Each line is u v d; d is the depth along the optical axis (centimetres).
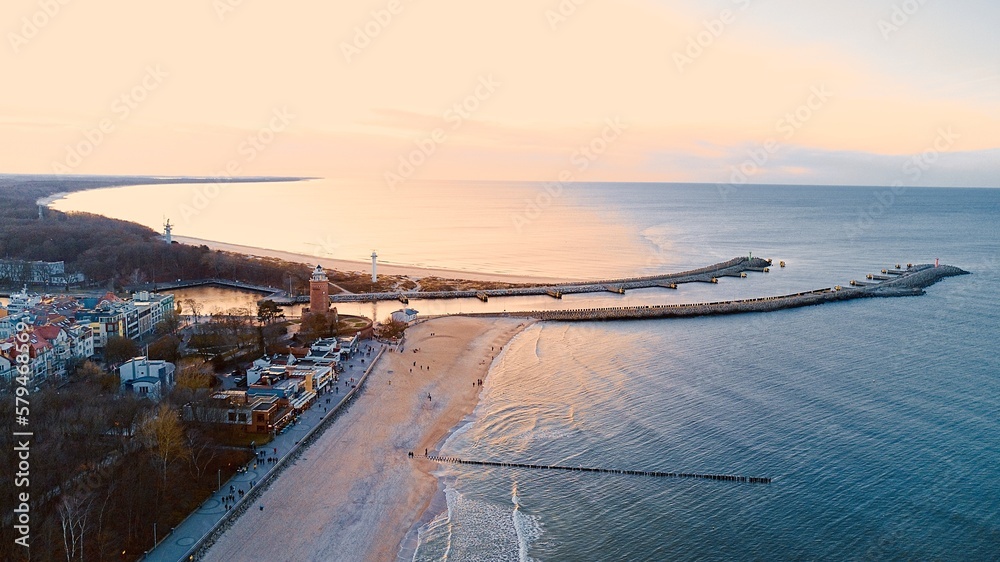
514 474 15675
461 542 12812
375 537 12988
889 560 11888
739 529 13025
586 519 13612
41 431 14338
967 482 14538
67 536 11506
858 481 14712
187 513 13000
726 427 17825
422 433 18062
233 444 16250
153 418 14825
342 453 16550
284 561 12012
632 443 17100
